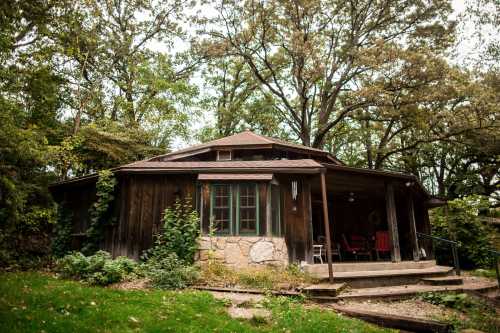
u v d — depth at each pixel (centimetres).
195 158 1614
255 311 744
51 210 1627
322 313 743
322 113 2666
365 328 683
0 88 1355
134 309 661
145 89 2523
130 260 1035
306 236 1152
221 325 627
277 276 988
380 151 2662
